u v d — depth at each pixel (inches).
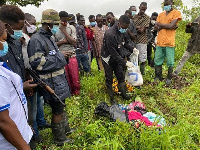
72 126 157.1
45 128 154.7
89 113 171.2
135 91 203.0
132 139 127.1
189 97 191.2
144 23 225.1
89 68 253.3
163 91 206.5
